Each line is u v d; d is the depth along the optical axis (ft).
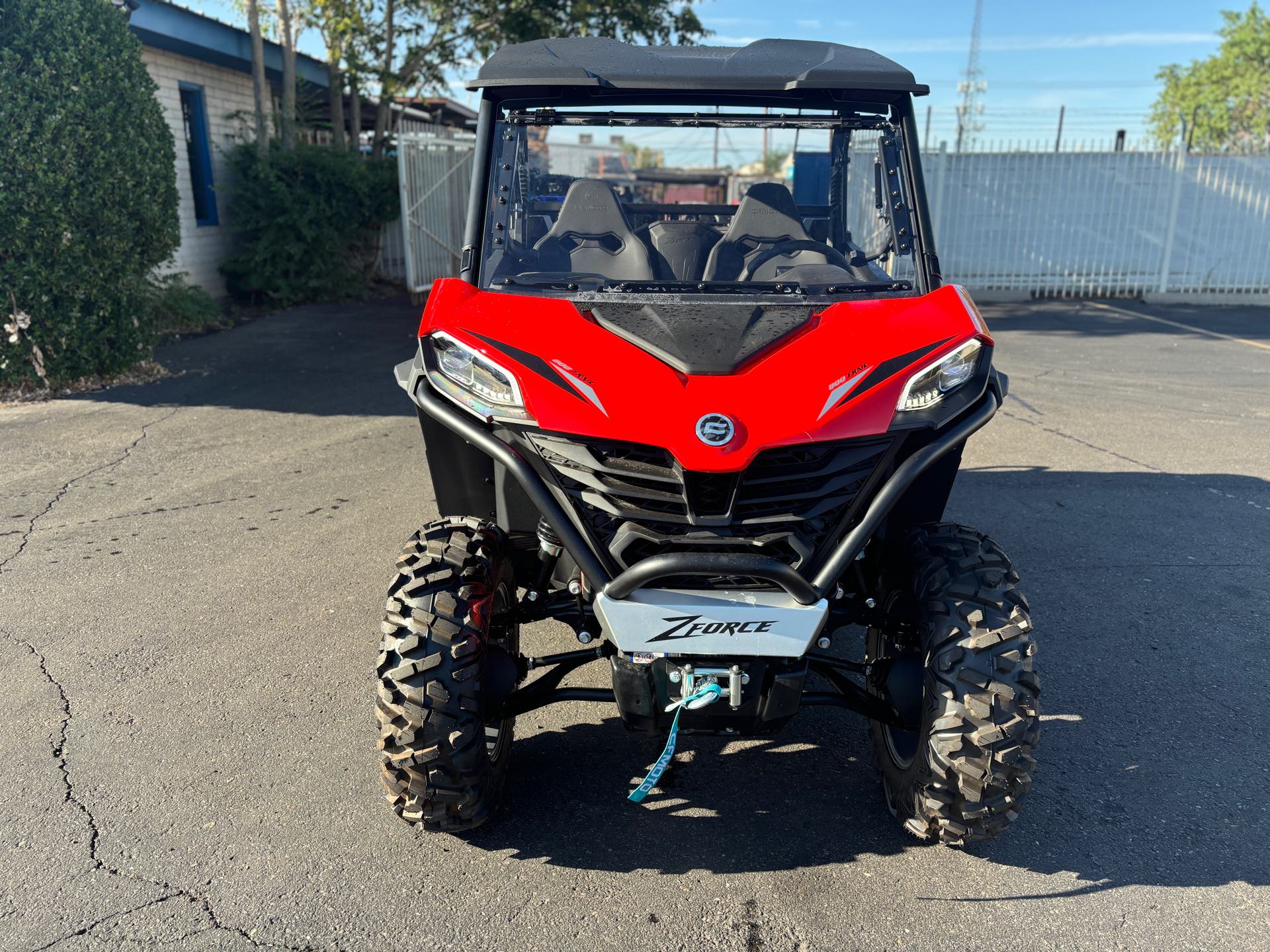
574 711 13.10
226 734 12.21
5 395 28.96
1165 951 8.82
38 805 10.75
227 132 49.49
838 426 9.14
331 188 47.14
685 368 9.46
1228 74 161.38
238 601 15.96
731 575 8.93
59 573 16.96
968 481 22.41
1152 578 17.08
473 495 11.29
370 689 13.35
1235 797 11.11
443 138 53.52
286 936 8.93
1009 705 9.25
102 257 29.19
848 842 10.39
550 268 11.89
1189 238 53.62
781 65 11.92
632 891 9.59
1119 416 28.37
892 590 10.77
